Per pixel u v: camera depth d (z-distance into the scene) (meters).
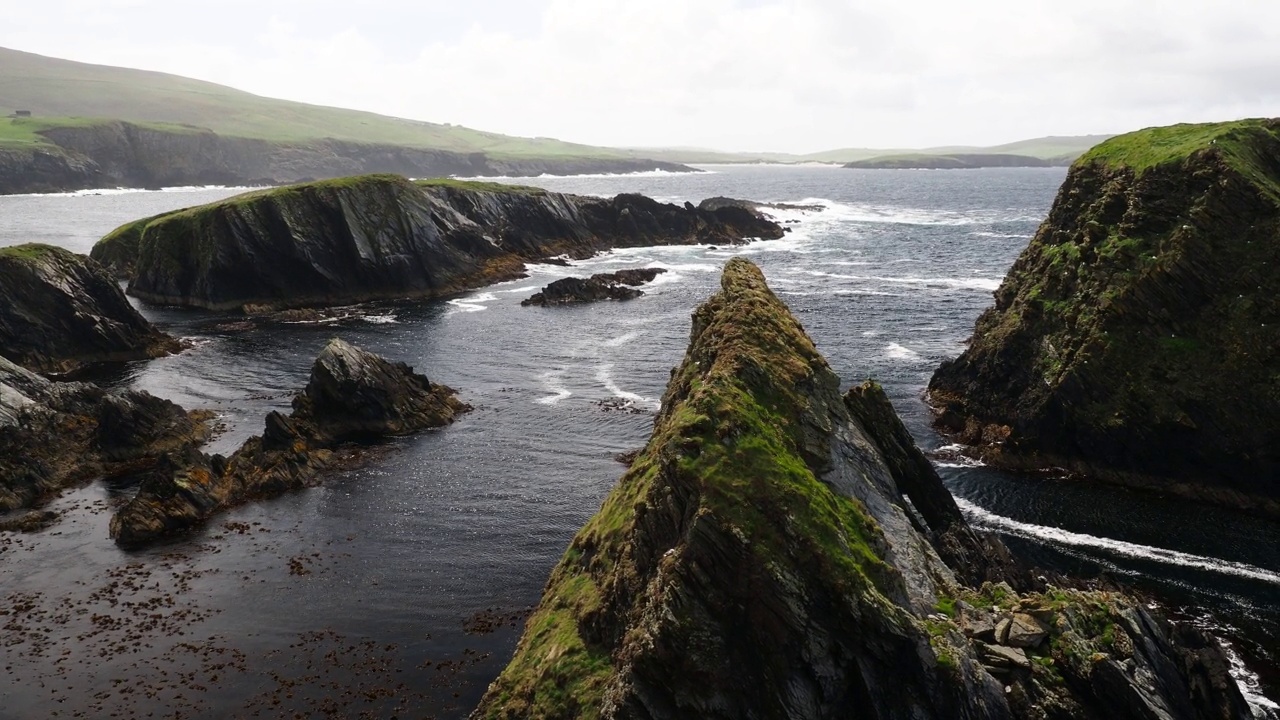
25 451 62.78
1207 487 55.62
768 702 29.16
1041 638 31.77
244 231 125.62
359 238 129.25
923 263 148.62
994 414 65.88
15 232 182.88
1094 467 59.16
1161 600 43.84
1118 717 29.88
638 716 29.11
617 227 179.12
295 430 66.25
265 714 37.00
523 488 59.50
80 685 39.12
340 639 42.50
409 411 72.00
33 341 91.81
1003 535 51.06
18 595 47.03
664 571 30.97
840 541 31.39
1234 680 34.28
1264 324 55.75
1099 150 73.38
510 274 144.62
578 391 80.81
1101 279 62.78
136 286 133.62
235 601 46.12
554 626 36.41
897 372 81.44
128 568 49.94
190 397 81.12
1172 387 56.69
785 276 136.38
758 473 32.53
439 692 38.31
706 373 39.81
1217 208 59.00
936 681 29.00
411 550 51.31
